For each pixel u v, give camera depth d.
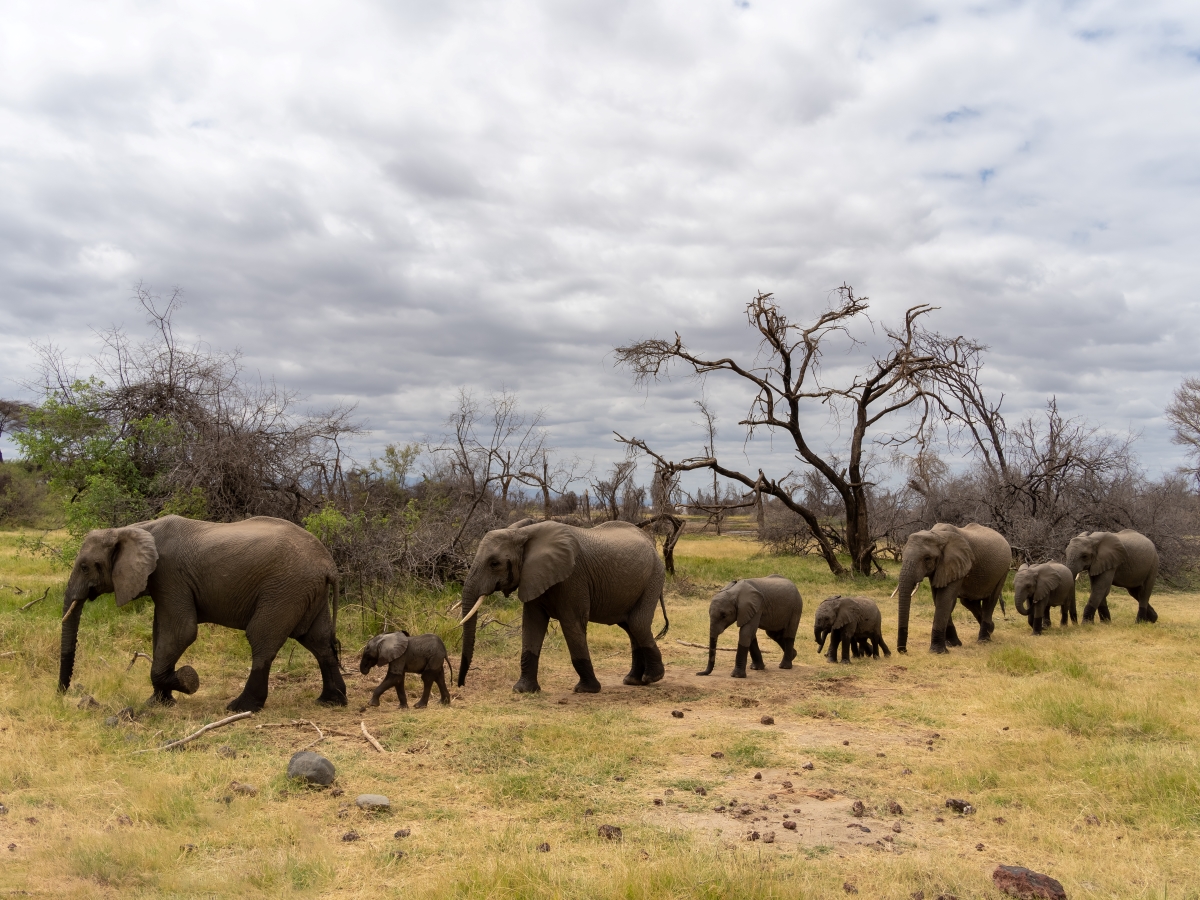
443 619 14.68
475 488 23.05
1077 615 18.88
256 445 18.16
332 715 9.39
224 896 4.79
